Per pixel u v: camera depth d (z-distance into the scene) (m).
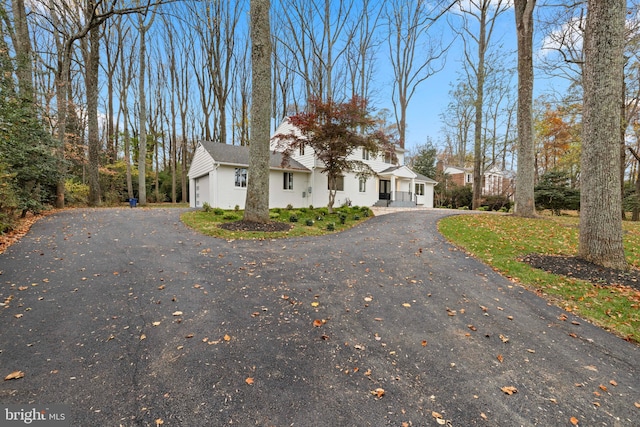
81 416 2.04
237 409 2.16
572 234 8.63
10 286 4.18
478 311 4.07
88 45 17.30
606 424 2.14
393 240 8.34
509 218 11.70
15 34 12.12
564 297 4.55
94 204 16.03
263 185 9.62
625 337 3.46
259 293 4.34
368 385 2.47
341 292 4.51
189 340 3.05
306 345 3.05
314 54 24.36
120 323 3.35
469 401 2.33
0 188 6.99
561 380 2.65
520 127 12.13
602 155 5.52
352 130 13.45
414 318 3.79
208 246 6.90
